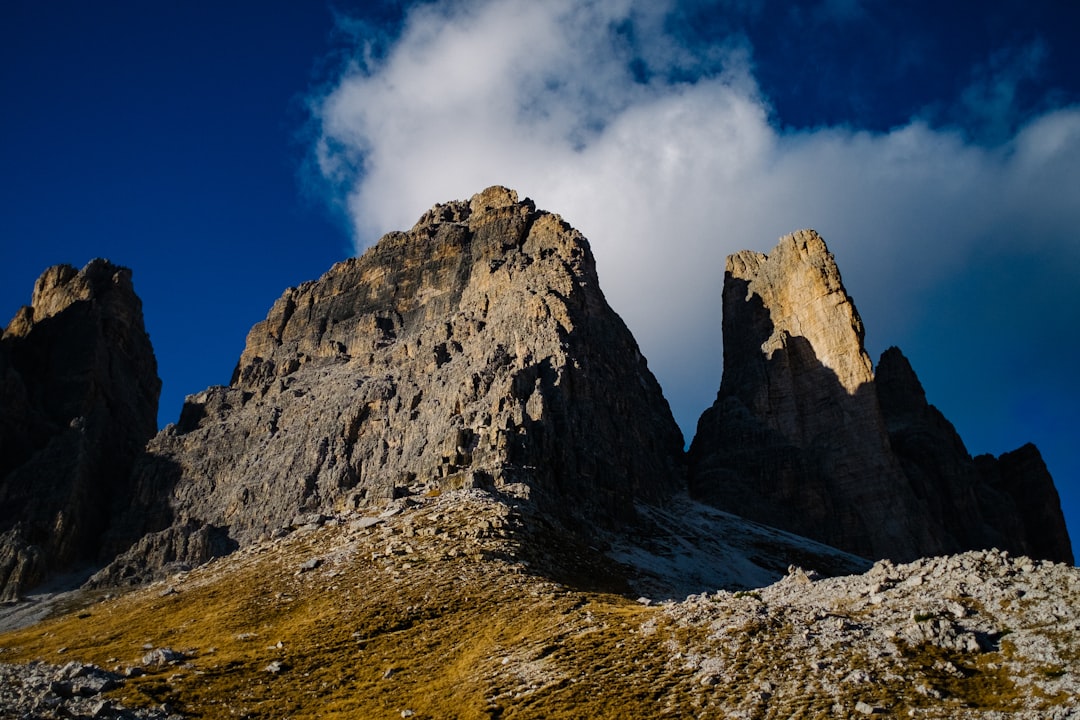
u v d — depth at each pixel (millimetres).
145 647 98125
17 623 168500
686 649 70875
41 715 64688
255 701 76438
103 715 67062
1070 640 58375
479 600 99562
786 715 57281
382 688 78438
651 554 171500
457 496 145875
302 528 146625
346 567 117000
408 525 132500
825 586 80062
